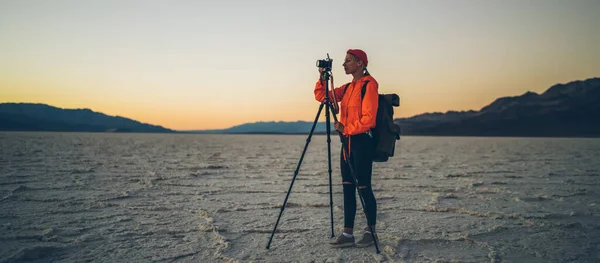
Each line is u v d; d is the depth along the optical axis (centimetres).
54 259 244
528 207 434
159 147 2203
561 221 363
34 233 305
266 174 788
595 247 279
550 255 259
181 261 242
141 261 241
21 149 1627
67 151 1536
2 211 390
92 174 736
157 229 323
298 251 264
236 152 1750
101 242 284
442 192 550
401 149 2248
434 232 318
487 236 310
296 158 1332
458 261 244
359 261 243
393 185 624
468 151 1972
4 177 660
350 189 279
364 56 271
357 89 265
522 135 19350
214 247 273
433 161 1178
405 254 257
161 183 626
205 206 432
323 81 291
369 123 250
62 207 416
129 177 699
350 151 271
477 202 468
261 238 300
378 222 357
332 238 300
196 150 1889
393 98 272
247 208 424
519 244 286
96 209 409
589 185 631
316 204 449
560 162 1148
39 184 588
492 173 816
